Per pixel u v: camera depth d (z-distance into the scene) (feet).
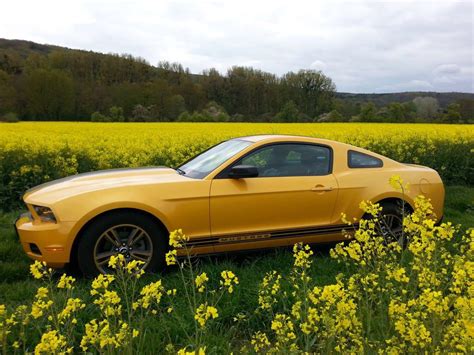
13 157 25.40
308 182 14.06
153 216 12.46
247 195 13.26
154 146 35.24
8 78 196.03
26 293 11.35
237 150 14.34
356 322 6.23
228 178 13.38
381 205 14.92
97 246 12.01
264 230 13.52
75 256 12.06
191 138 42.27
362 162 15.34
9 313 9.86
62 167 25.14
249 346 8.71
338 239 14.52
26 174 23.13
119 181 13.21
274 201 13.56
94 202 11.98
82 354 8.70
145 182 12.89
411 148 34.94
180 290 11.36
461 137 40.19
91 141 40.73
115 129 73.92
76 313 9.70
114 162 28.50
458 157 30.27
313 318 6.28
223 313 10.02
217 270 12.48
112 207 12.00
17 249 14.67
